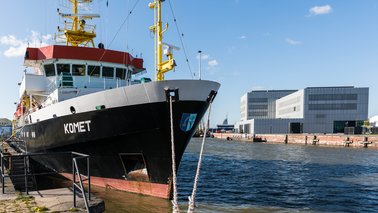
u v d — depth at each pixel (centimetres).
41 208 710
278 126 8950
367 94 8125
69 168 1366
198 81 1015
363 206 1262
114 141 1112
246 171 2262
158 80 991
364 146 5606
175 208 660
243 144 6831
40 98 1838
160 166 1091
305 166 2659
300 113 8731
